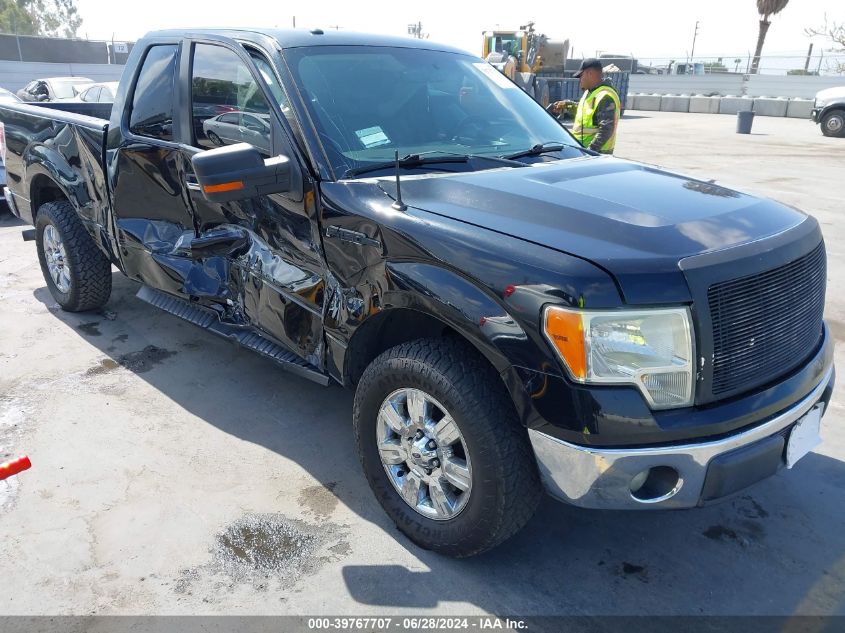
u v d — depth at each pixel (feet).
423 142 10.73
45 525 9.50
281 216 10.24
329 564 8.89
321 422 12.36
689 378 7.29
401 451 9.02
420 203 8.81
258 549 9.14
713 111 88.53
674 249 7.42
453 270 7.91
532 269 7.34
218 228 11.69
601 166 10.58
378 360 8.94
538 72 82.99
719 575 8.83
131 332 16.14
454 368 8.02
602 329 7.04
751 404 7.61
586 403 7.10
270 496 10.26
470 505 8.25
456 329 7.86
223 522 9.65
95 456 11.14
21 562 8.81
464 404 7.87
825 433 12.23
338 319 9.43
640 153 48.16
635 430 7.10
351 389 10.14
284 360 10.89
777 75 91.76
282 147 10.07
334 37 11.68
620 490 7.33
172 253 12.73
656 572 8.87
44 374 13.96
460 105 11.83
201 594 8.36
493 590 8.51
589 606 8.30
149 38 13.33
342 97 10.62
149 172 12.74
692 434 7.24
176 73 12.34
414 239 8.28
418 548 9.20
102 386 13.52
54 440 11.57
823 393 8.71
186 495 10.21
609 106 21.42
